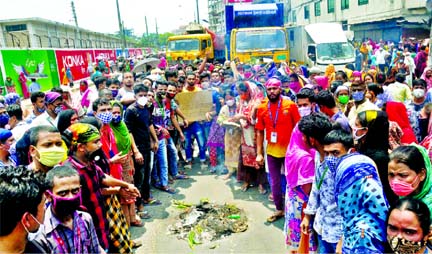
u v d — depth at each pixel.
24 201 1.56
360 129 2.55
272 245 3.79
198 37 17.33
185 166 6.64
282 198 4.32
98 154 2.99
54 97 4.37
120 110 4.07
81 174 2.71
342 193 2.07
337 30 15.30
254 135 4.97
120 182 3.09
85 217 2.22
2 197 1.51
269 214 4.53
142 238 4.07
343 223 2.11
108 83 6.70
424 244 1.69
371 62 17.12
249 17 14.30
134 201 4.23
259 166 4.65
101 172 2.99
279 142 4.13
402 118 3.89
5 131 3.05
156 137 5.04
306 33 15.59
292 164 3.10
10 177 1.60
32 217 1.62
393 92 6.25
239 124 5.35
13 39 31.31
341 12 28.47
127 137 4.17
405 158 1.95
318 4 31.17
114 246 3.19
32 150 2.55
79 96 7.37
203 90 6.38
